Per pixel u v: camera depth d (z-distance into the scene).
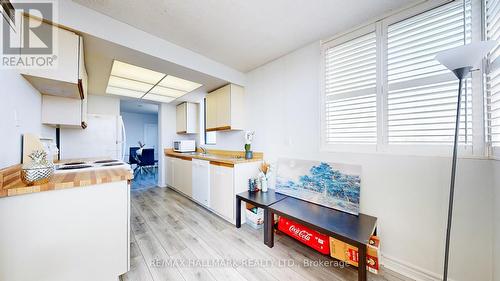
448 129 1.36
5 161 1.14
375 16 1.70
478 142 1.25
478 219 1.25
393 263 1.58
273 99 2.62
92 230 1.26
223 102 3.03
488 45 0.90
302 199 2.10
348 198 1.77
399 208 1.56
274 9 1.58
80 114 2.19
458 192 1.31
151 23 1.75
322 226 1.45
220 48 2.26
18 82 1.32
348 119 1.89
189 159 3.36
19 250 1.04
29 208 1.06
